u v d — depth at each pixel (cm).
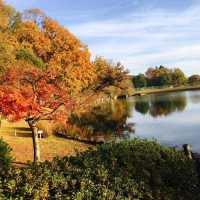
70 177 611
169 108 6009
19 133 3042
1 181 577
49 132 3028
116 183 619
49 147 2506
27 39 5547
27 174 601
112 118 5075
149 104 7294
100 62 7681
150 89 13762
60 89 1731
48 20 6072
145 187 646
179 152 841
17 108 1489
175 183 741
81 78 6019
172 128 3750
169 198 667
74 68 5772
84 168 661
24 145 2456
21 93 1530
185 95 9581
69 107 1745
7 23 5041
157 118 4759
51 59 5556
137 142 826
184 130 3534
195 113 4916
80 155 740
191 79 16538
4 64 2542
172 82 15525
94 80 7050
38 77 1605
